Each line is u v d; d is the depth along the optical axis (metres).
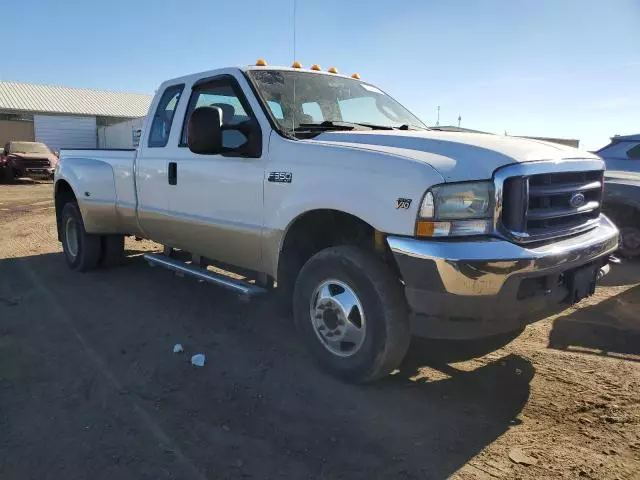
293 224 3.96
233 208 4.42
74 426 3.21
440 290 3.16
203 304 5.51
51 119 37.22
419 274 3.19
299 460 2.90
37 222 11.45
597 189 4.00
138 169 5.59
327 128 4.33
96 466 2.83
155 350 4.33
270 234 4.09
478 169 3.22
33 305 5.46
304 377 3.85
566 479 2.72
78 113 41.50
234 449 3.00
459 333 3.27
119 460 2.88
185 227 5.03
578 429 3.17
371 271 3.44
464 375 3.89
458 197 3.17
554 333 4.70
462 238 3.19
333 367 3.77
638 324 4.88
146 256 5.84
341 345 3.73
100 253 6.68
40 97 43.03
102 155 6.24
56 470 2.79
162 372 3.94
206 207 4.71
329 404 3.48
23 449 2.97
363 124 4.69
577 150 3.96
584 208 3.77
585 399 3.52
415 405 3.46
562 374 3.89
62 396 3.57
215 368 4.01
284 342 4.51
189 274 5.11
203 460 2.89
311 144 3.86
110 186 6.02
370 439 3.09
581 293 3.62
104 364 4.07
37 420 3.27
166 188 5.19
